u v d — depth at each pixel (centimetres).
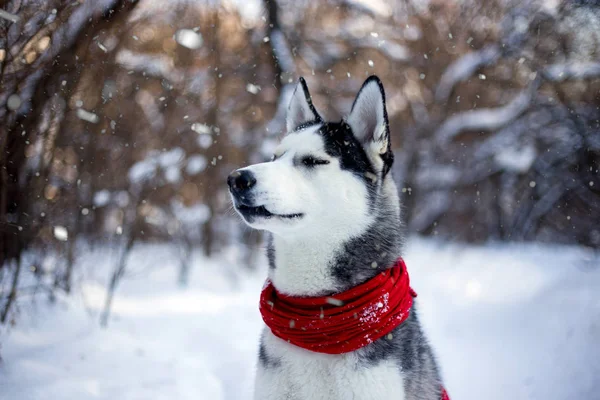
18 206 412
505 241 1407
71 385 363
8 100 346
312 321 268
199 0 777
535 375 500
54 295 516
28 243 447
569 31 1061
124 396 362
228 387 456
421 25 1375
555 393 464
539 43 1126
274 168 286
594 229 1181
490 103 1423
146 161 694
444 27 1385
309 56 1142
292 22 1101
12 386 349
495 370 524
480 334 641
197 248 1048
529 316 664
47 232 467
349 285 284
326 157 294
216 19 838
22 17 355
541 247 1292
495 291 816
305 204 283
